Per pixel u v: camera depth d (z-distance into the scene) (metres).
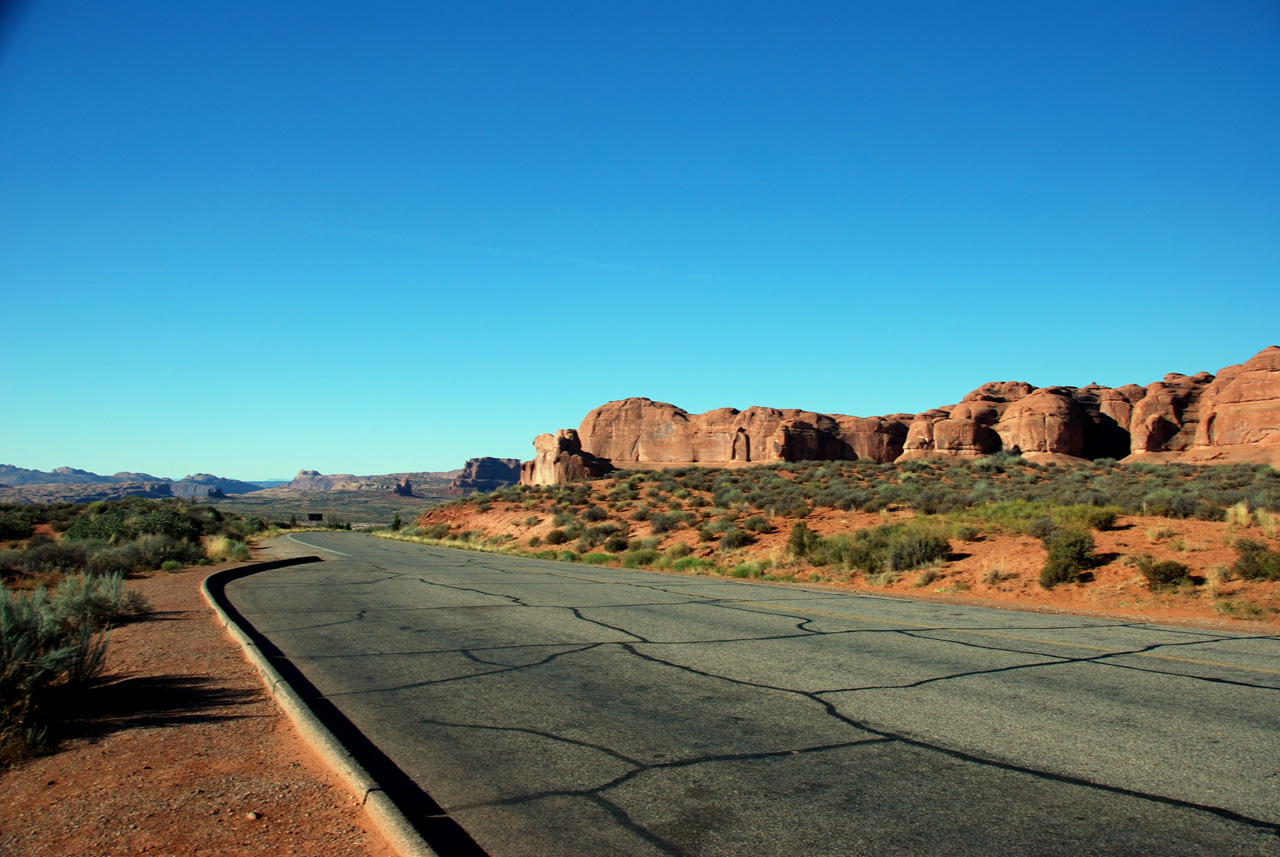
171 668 8.21
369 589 17.48
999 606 14.97
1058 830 4.21
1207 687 7.63
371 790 4.48
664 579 20.92
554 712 6.69
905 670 8.43
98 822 4.16
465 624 11.92
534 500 56.84
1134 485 40.84
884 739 5.90
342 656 9.23
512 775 5.09
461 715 6.58
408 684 7.75
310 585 18.47
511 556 35.53
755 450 109.25
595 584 18.98
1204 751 5.61
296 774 4.97
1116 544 18.70
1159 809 4.52
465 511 62.91
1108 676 8.13
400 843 3.85
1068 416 82.94
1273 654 9.47
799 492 40.09
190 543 31.12
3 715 5.65
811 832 4.18
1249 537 17.42
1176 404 82.44
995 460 58.25
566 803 4.60
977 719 6.46
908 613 13.38
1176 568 15.33
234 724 6.12
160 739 5.68
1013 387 100.81
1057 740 5.87
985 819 4.36
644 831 4.19
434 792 4.77
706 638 10.59
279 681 7.21
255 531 69.12
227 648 9.39
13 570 20.91
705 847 3.99
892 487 40.22
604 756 5.48
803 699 7.14
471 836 4.11
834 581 21.08
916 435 90.12
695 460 114.94
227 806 4.41
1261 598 13.87
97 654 6.96
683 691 7.46
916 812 4.46
